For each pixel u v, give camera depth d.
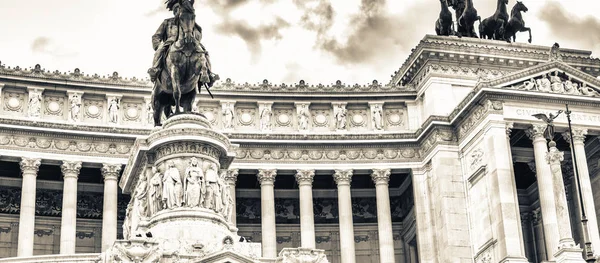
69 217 78.00
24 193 77.81
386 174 83.69
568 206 81.38
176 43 49.41
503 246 72.88
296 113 85.44
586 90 80.25
